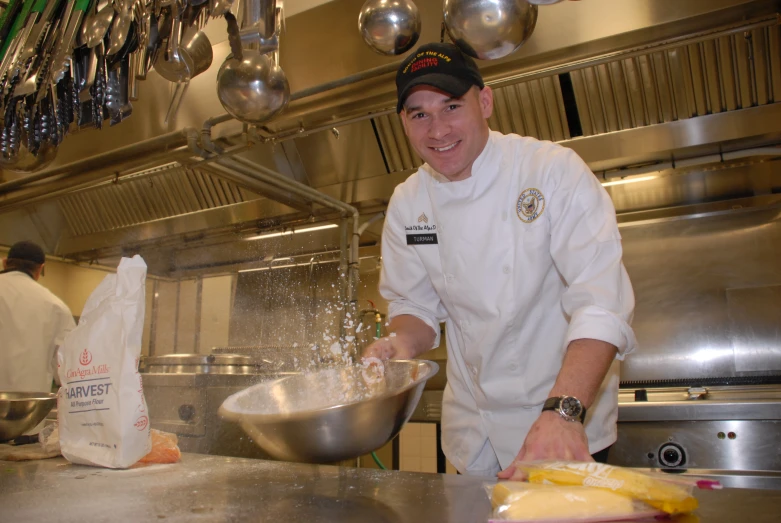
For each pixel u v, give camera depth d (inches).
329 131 93.9
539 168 45.3
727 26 57.6
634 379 94.6
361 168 96.0
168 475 34.9
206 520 24.6
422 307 54.7
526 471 26.8
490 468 49.3
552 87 80.6
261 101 56.4
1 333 93.0
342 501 27.5
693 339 92.1
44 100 61.4
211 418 60.4
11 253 101.0
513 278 45.7
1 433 49.3
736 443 64.4
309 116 78.3
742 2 55.9
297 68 76.0
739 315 90.1
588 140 81.8
